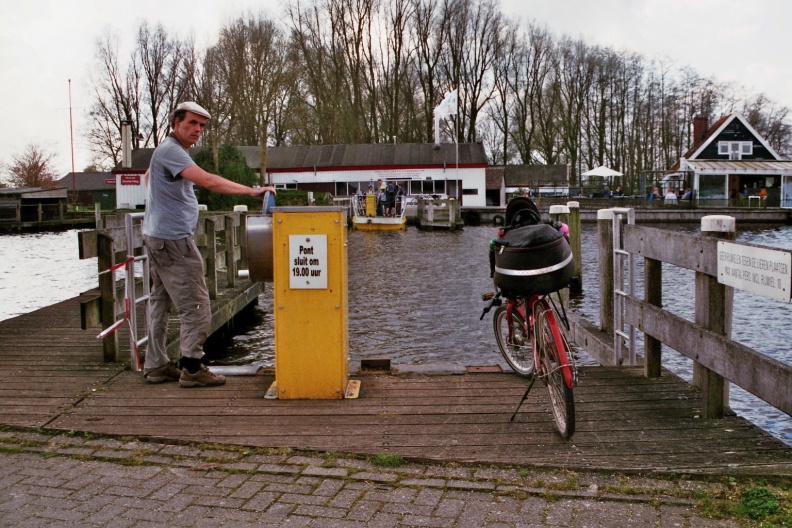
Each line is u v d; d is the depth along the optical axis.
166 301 5.39
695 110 70.56
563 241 4.60
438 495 3.55
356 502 3.48
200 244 9.48
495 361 8.65
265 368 5.83
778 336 9.98
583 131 73.12
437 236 32.19
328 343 5.00
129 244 5.85
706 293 4.59
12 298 15.15
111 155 69.69
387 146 54.56
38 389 5.24
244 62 48.50
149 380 5.43
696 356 4.68
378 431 4.39
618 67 71.25
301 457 4.04
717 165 48.53
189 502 3.49
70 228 47.38
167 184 5.03
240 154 46.75
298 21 65.62
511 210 5.28
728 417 4.59
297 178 53.06
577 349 9.09
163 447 4.19
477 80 70.44
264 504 3.46
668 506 3.40
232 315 9.95
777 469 3.71
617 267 6.56
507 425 4.49
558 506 3.42
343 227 5.01
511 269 4.65
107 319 6.02
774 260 3.65
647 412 4.72
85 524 3.25
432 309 12.28
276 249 4.97
